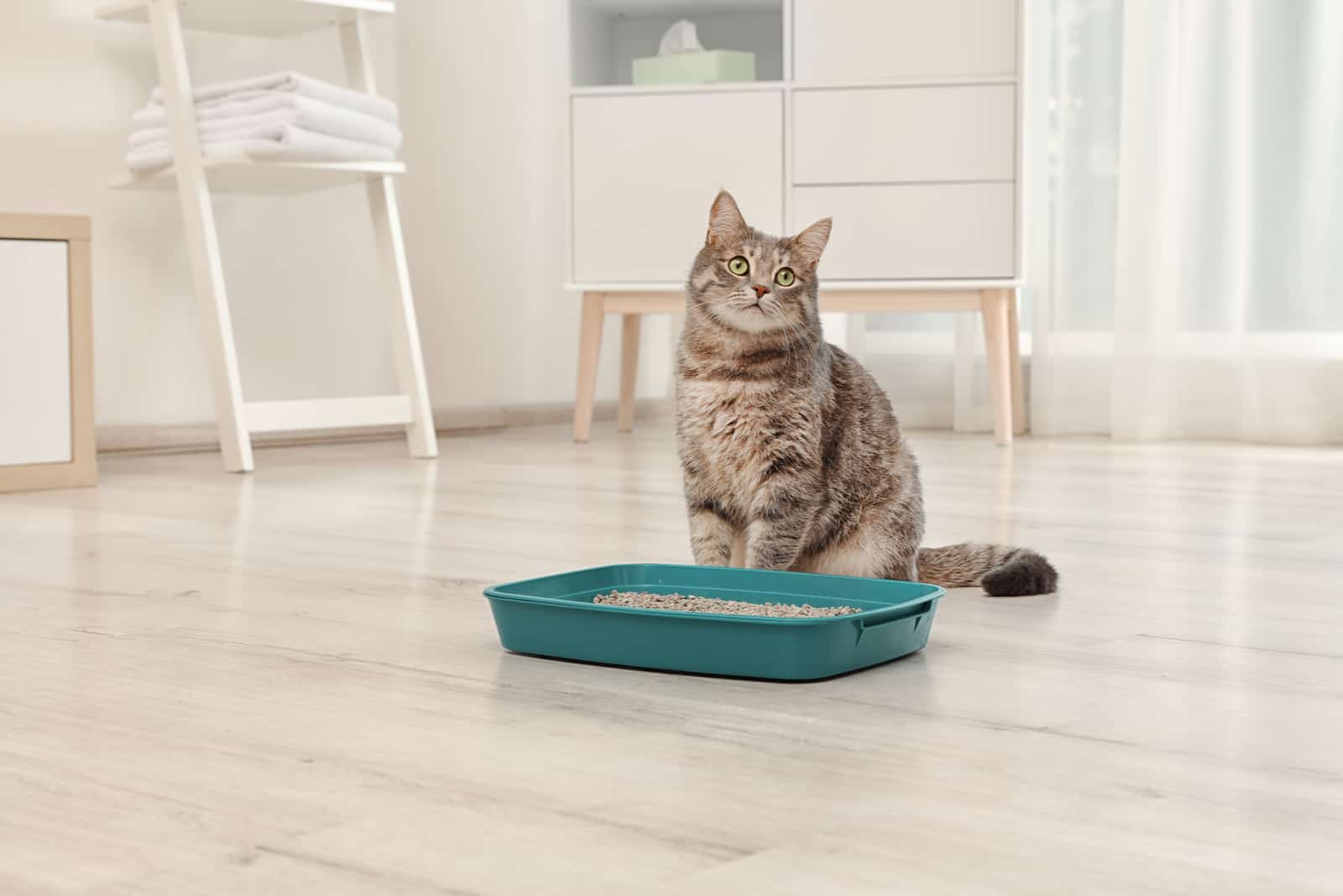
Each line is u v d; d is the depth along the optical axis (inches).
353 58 119.5
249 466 107.1
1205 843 29.5
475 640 49.5
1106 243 134.7
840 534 59.7
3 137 109.7
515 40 151.5
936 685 43.3
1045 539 74.5
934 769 34.6
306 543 72.5
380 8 116.6
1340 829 30.5
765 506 58.2
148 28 118.5
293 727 38.1
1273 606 56.8
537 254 155.8
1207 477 103.2
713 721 38.9
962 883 27.2
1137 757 35.8
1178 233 131.5
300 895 26.5
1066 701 41.5
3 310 94.0
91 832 29.8
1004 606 56.9
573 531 76.7
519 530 77.0
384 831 29.9
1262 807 31.9
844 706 40.6
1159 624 53.1
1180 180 131.3
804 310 58.4
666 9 138.6
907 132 122.7
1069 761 35.4
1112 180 134.2
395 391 140.2
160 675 44.1
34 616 53.6
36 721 38.6
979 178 122.0
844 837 29.7
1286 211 129.6
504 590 48.8
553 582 51.1
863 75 123.2
